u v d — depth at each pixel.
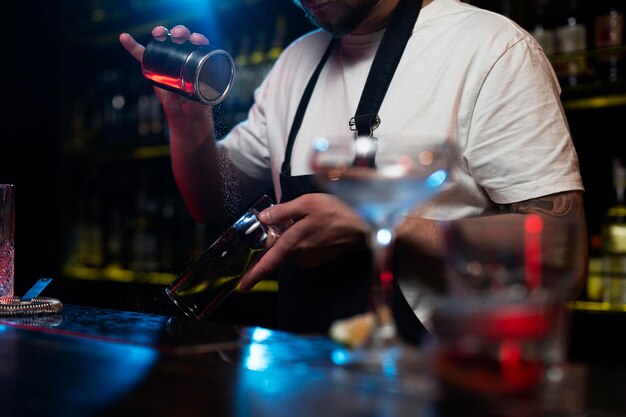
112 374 0.85
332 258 1.41
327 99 1.72
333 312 1.53
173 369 0.87
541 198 1.44
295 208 1.34
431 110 1.55
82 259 3.55
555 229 0.77
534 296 0.77
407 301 1.48
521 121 1.47
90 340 1.04
